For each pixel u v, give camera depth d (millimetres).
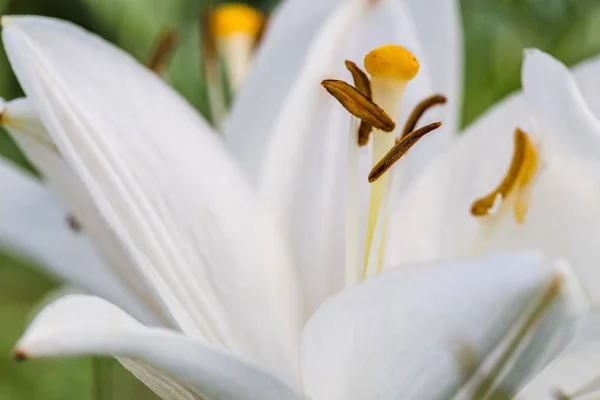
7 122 406
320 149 424
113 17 639
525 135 408
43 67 394
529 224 412
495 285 365
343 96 402
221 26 484
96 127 399
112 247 415
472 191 427
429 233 427
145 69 412
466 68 601
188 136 412
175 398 384
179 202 408
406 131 417
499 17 593
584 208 407
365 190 422
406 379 377
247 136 440
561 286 364
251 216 416
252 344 409
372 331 375
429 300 369
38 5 653
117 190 399
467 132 430
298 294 418
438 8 448
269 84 441
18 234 452
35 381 573
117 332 359
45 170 415
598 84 424
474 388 376
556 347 373
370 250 413
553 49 593
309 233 422
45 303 487
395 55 407
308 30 441
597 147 388
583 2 587
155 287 391
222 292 409
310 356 382
